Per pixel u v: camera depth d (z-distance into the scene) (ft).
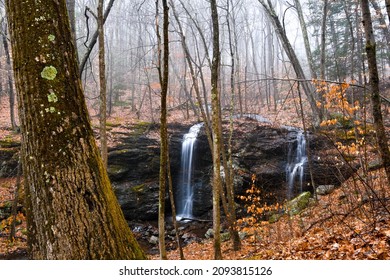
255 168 49.44
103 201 8.70
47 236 8.18
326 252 16.85
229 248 31.07
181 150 55.57
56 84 8.58
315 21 76.59
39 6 8.71
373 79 16.42
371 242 15.84
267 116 68.44
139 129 59.31
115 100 91.86
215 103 21.34
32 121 8.39
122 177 50.55
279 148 50.39
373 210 19.35
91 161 8.77
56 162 8.25
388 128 36.22
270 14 42.65
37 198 8.38
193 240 41.29
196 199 53.06
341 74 58.54
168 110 75.51
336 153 30.53
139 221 49.21
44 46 8.58
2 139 51.55
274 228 31.86
